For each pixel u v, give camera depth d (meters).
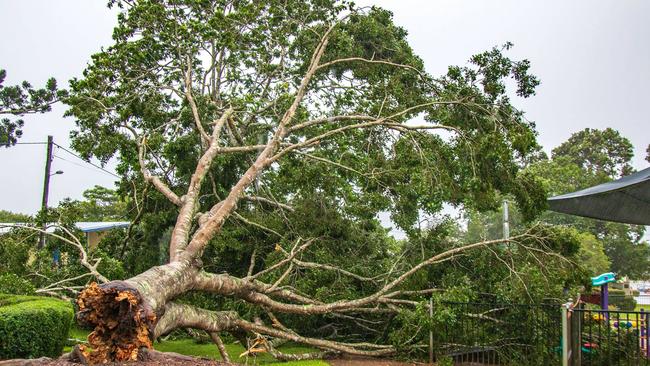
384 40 13.51
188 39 12.82
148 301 6.30
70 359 5.34
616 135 43.97
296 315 11.16
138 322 5.59
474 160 10.80
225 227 13.05
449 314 9.27
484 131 11.49
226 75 15.05
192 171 13.27
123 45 12.78
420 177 11.20
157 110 13.54
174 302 7.85
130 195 14.08
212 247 12.63
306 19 14.38
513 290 9.95
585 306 10.99
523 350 9.69
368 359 10.23
